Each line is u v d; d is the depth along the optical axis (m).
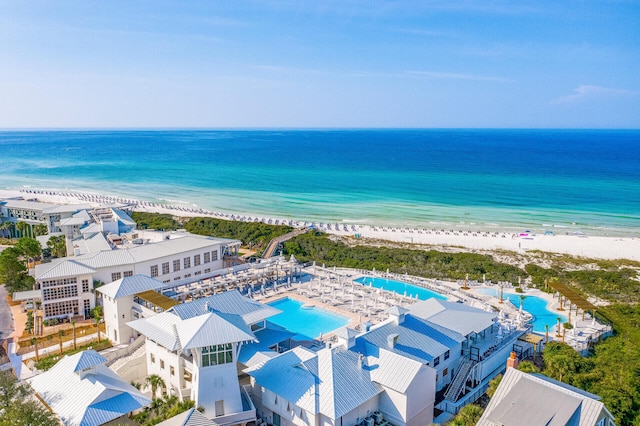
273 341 48.62
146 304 57.84
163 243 80.56
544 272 85.56
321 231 122.88
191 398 41.38
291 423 38.56
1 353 56.25
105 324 61.19
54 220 106.56
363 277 83.38
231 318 44.06
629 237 124.00
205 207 167.25
